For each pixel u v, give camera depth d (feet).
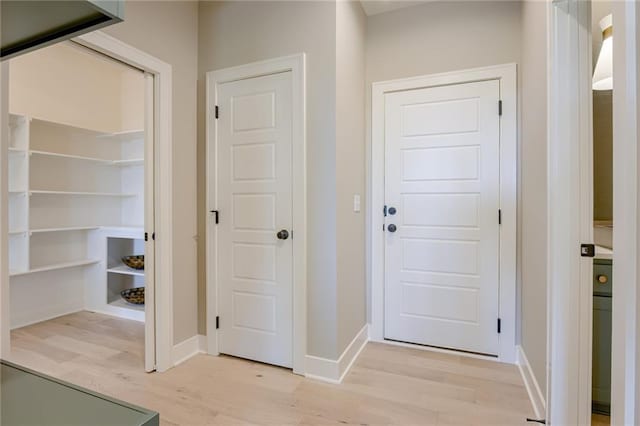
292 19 7.23
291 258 7.30
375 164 9.00
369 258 9.11
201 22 8.20
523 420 5.62
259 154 7.61
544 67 5.36
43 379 2.56
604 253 5.67
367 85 9.04
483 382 6.84
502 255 7.89
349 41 7.68
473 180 8.14
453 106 8.29
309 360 7.08
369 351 8.36
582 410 4.78
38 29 2.24
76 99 11.51
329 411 5.86
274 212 7.48
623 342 2.37
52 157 10.82
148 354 7.25
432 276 8.55
